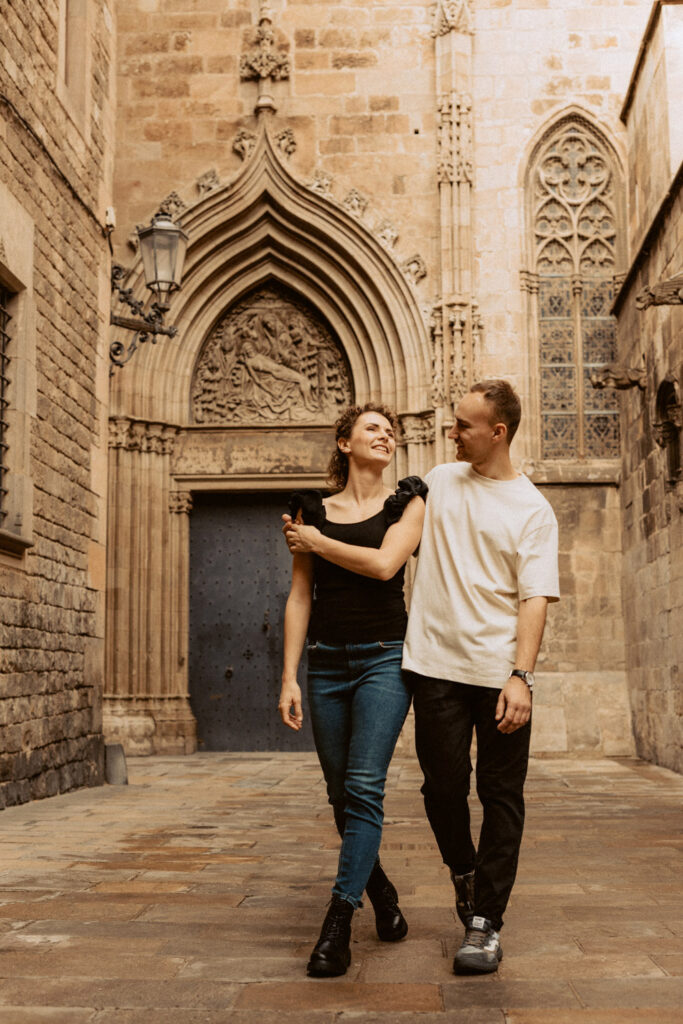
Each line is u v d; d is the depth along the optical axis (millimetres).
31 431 9844
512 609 3865
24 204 9859
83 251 11773
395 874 5746
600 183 17750
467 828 3957
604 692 16516
